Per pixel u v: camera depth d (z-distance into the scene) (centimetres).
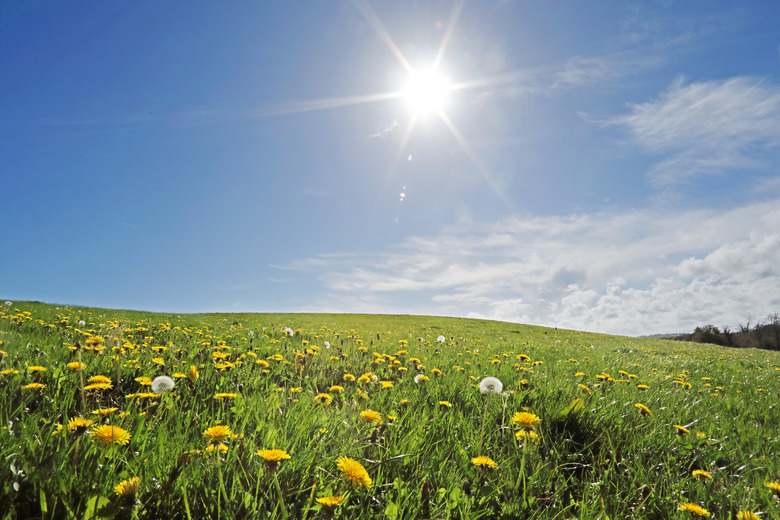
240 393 344
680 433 348
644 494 242
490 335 2328
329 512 161
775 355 2183
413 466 251
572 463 288
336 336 1005
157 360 420
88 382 341
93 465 192
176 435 248
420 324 3612
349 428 299
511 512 206
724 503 244
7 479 167
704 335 6606
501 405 385
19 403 273
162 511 178
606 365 874
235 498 186
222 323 1536
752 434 389
